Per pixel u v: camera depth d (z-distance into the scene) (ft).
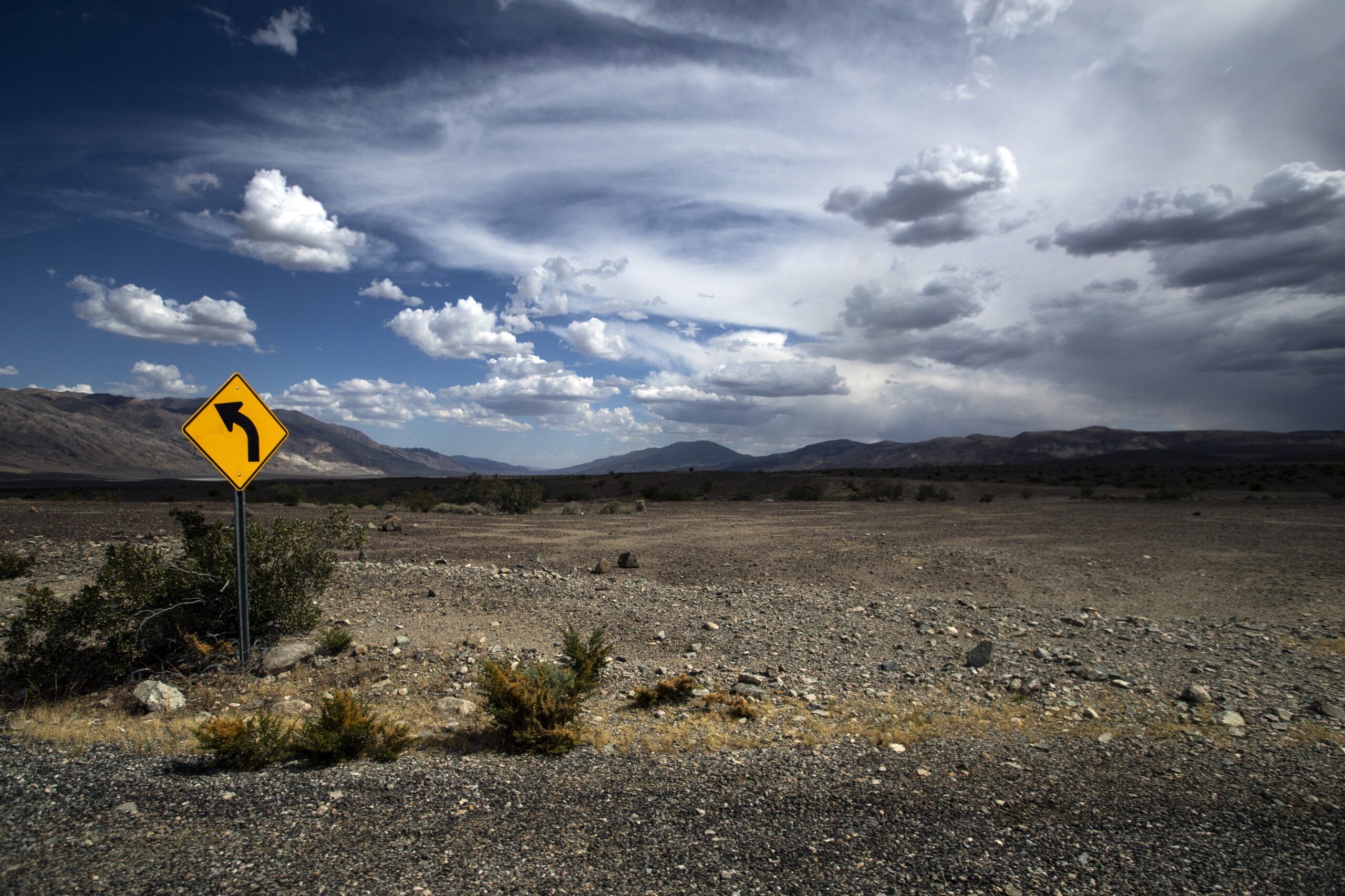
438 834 12.89
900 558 59.00
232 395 26.61
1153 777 16.80
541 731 18.42
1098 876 11.90
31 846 11.80
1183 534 75.25
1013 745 19.29
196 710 22.31
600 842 12.73
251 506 120.98
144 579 26.58
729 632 34.17
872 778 16.56
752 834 13.24
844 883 11.40
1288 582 47.19
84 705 22.75
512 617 36.42
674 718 22.04
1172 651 30.50
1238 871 12.16
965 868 12.07
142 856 11.64
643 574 52.13
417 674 26.40
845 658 29.86
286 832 12.76
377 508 128.36
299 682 25.50
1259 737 19.97
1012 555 59.82
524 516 110.93
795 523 93.76
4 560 44.14
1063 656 29.37
